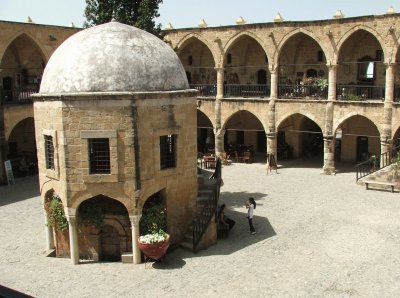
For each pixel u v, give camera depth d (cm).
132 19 2819
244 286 1405
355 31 2897
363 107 2933
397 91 3045
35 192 2702
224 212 2016
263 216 2148
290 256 1641
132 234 1594
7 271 1555
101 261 1656
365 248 1700
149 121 1581
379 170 2628
